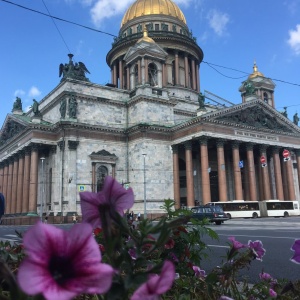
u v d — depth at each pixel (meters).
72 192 67.81
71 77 74.94
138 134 74.12
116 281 2.55
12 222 74.12
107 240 2.37
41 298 1.63
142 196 70.94
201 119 69.88
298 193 91.06
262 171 79.75
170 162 75.31
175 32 101.25
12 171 85.00
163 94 79.75
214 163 84.94
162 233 2.85
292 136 84.75
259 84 101.62
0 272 1.90
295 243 3.48
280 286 5.38
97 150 72.75
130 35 101.69
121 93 80.81
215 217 53.78
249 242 4.98
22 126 78.88
